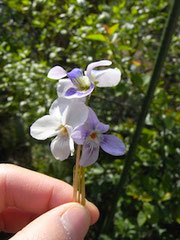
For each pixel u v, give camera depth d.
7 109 0.25
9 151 0.32
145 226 0.18
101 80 0.08
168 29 0.12
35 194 0.12
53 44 0.26
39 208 0.13
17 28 0.28
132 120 0.25
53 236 0.09
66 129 0.09
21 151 0.32
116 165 0.20
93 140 0.08
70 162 0.27
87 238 0.23
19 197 0.12
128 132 0.21
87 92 0.08
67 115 0.08
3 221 0.14
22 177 0.12
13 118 0.32
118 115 0.26
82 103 0.08
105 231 0.19
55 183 0.12
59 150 0.08
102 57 0.21
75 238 0.09
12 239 0.09
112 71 0.08
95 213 0.12
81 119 0.08
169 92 0.25
